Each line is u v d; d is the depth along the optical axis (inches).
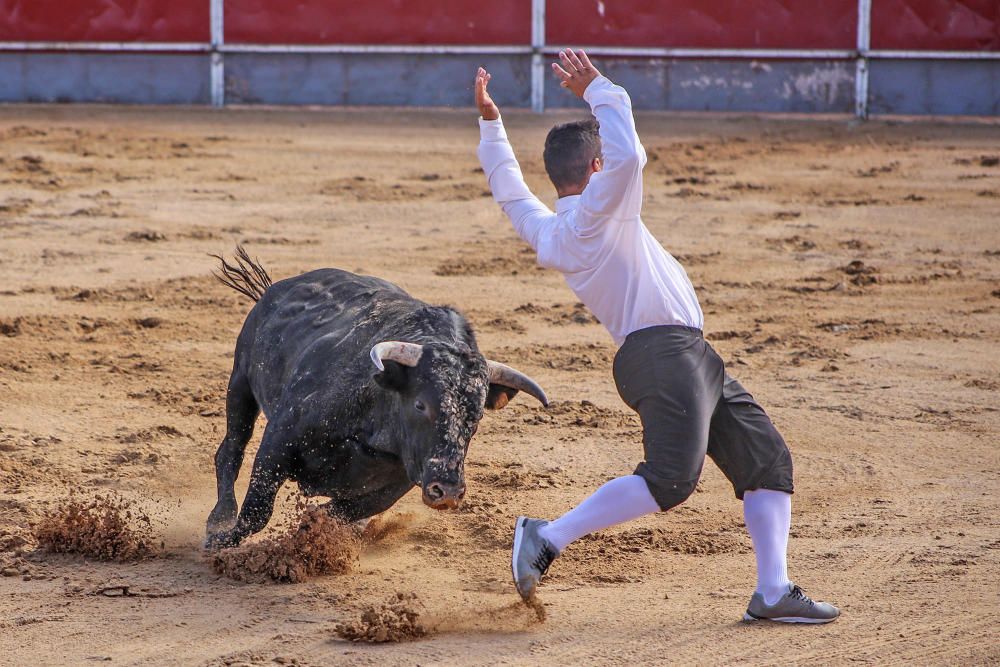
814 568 433.4
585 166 367.2
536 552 355.6
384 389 380.8
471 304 861.2
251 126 1644.9
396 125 1681.8
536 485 524.1
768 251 1058.1
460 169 1396.4
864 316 857.5
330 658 347.3
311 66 1827.0
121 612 381.1
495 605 393.4
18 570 414.6
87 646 355.3
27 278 895.7
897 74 1833.2
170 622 373.4
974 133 1705.2
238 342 476.1
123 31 1798.7
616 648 357.4
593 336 791.1
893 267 1009.5
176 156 1418.6
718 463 377.4
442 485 364.2
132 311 817.5
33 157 1350.9
